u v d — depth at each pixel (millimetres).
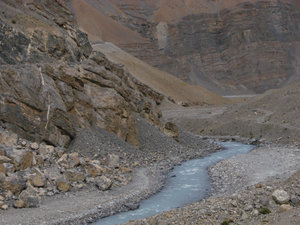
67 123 39688
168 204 28422
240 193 25594
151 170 39250
